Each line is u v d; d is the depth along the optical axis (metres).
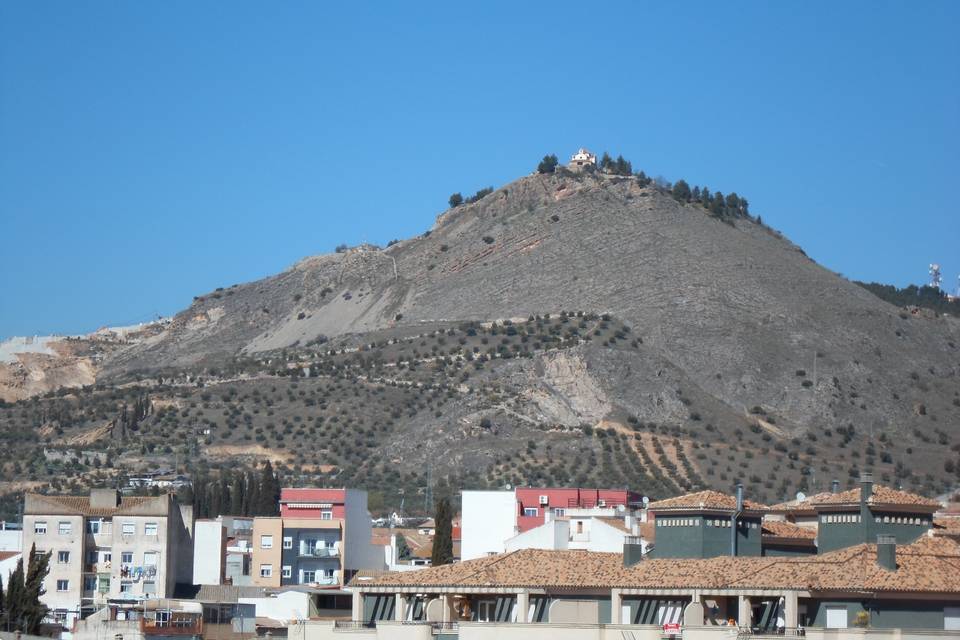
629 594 169.62
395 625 173.25
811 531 190.38
